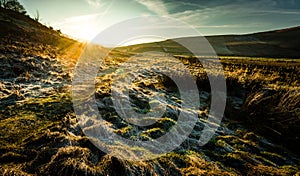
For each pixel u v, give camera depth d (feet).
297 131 31.78
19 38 126.93
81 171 17.66
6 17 187.21
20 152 21.18
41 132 24.90
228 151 28.73
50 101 36.86
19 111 32.09
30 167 18.92
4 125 27.02
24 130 26.30
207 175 22.18
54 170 18.07
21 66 60.75
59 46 157.28
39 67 65.67
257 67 89.56
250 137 33.17
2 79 48.62
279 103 37.78
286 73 71.26
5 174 17.43
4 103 34.81
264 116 37.32
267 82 54.39
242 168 25.38
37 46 115.96
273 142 32.96
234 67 93.56
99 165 19.66
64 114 31.91
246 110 40.78
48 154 20.42
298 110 33.76
